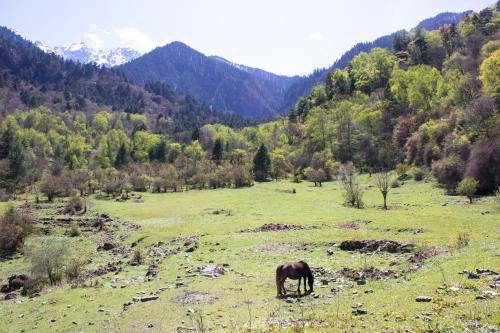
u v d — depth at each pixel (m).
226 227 52.12
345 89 193.38
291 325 14.85
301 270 20.38
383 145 124.12
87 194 110.50
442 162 79.38
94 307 23.30
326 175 118.12
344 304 17.28
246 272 27.62
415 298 15.71
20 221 57.69
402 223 42.31
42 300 26.80
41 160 153.12
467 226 38.69
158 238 49.72
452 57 147.62
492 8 199.12
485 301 13.99
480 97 86.69
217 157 160.75
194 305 20.94
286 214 60.03
